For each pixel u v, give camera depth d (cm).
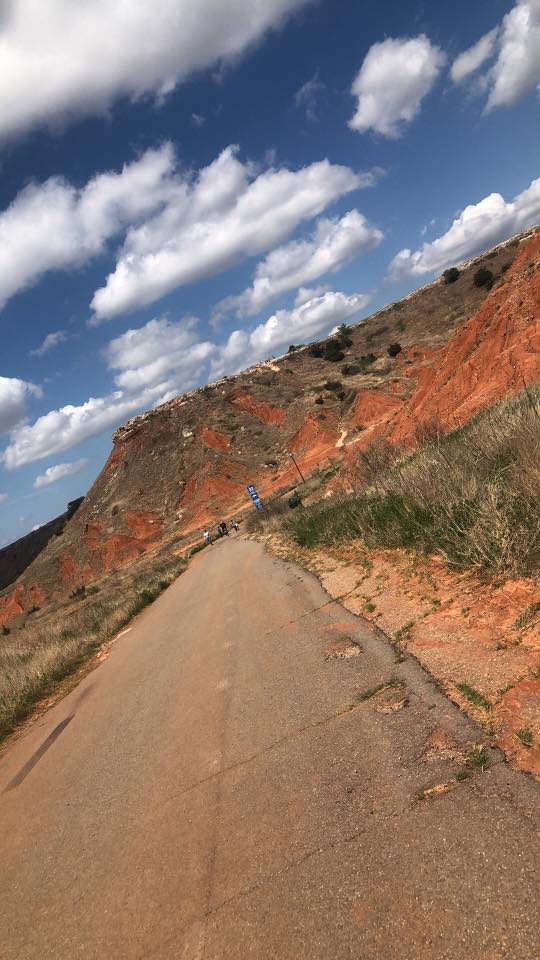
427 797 296
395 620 608
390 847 270
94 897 348
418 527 843
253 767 416
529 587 514
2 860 476
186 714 609
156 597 2344
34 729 941
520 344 2305
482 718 349
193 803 404
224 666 724
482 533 603
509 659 407
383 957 216
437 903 229
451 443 1054
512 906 213
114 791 500
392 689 445
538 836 239
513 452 754
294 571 1221
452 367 3272
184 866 333
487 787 284
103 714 789
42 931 341
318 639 661
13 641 2706
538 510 556
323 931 239
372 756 358
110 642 1568
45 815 525
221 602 1259
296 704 498
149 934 289
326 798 334
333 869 272
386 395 7506
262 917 262
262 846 317
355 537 1182
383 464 1490
